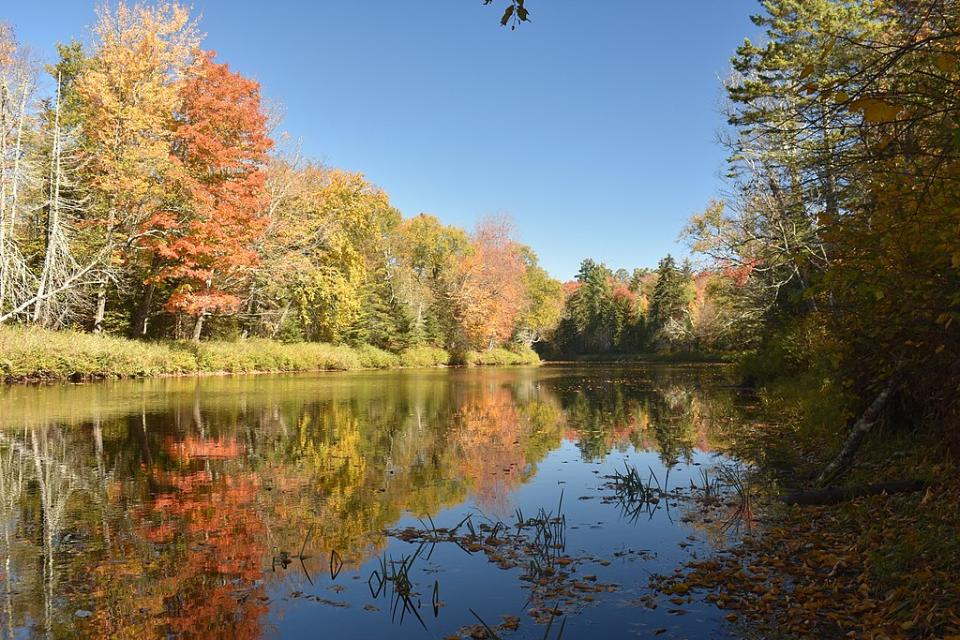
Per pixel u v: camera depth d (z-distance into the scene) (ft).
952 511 16.21
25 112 73.87
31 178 73.92
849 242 17.25
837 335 25.12
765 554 16.34
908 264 16.35
